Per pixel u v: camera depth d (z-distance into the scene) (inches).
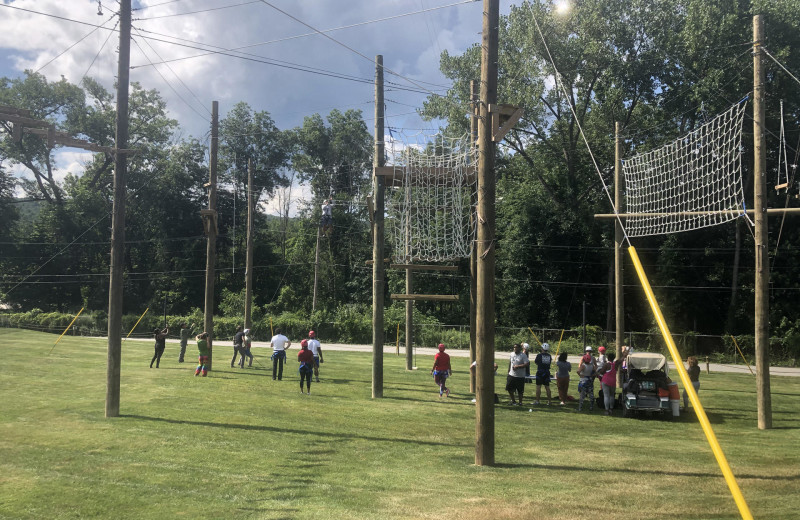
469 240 727.7
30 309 2511.1
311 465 367.9
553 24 1659.7
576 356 1512.1
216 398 609.0
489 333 390.6
